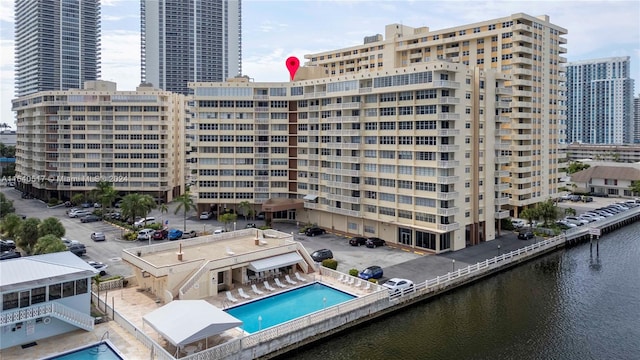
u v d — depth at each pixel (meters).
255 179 110.19
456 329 56.34
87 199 134.75
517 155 112.81
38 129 142.25
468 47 122.00
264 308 57.81
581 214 118.00
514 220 107.88
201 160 110.12
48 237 66.75
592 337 54.00
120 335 49.16
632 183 150.62
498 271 77.19
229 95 108.44
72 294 49.69
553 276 75.69
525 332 55.34
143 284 63.22
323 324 53.41
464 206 86.00
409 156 85.62
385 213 90.38
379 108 89.88
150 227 98.69
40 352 45.09
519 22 113.31
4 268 49.62
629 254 89.25
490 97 90.25
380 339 54.16
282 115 109.19
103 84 139.62
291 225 106.31
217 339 48.72
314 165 104.88
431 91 81.56
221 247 69.31
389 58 133.12
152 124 134.62
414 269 73.25
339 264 75.62
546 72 120.12
